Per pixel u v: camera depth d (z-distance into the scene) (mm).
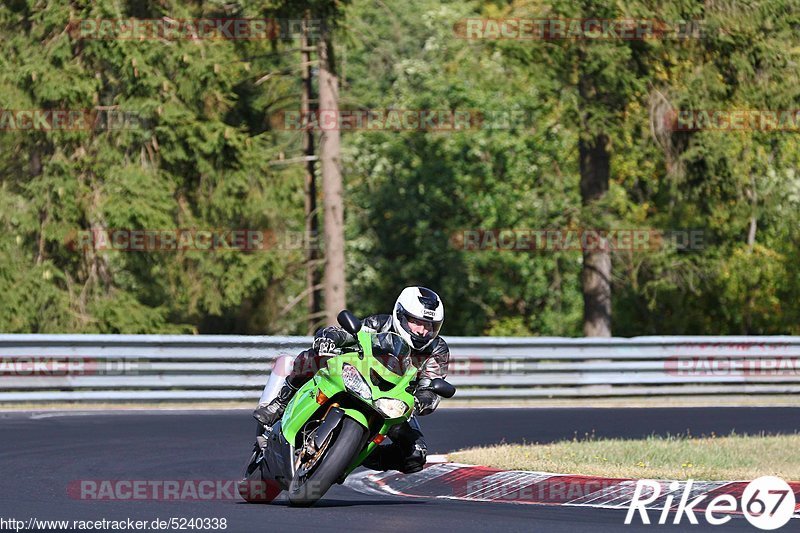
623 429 59750
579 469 40656
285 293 128250
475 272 139250
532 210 133500
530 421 63000
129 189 92625
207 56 93875
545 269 136875
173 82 95312
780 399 80875
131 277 114375
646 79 91812
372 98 134000
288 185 99812
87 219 93438
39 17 92625
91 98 92812
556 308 141500
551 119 128500
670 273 105312
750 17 92312
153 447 48969
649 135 95375
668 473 39531
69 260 98125
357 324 30516
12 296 93562
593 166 99688
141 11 96688
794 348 82500
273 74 103000
